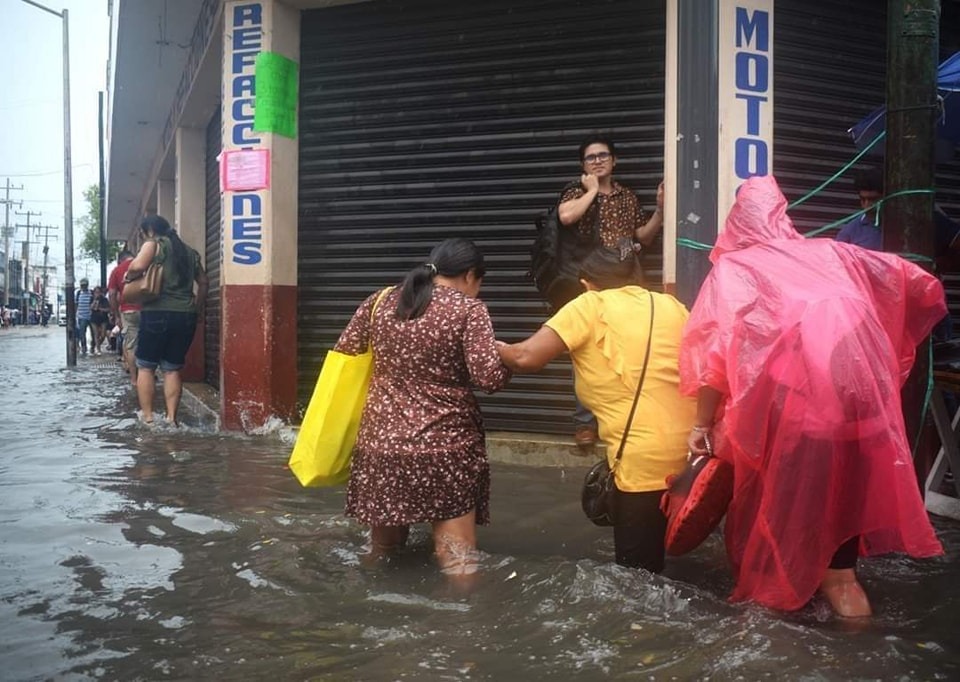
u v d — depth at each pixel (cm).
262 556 375
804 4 640
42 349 2619
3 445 647
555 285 531
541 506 476
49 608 314
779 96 631
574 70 643
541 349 344
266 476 538
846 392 282
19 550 381
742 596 310
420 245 690
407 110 694
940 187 690
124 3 957
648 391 337
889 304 317
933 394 440
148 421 752
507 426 646
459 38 676
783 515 290
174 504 463
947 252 492
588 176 528
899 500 281
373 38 704
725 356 299
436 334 362
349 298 715
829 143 648
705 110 387
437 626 296
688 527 316
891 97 384
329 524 423
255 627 297
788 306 293
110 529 414
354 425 388
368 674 260
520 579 338
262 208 705
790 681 250
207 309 1170
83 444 654
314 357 727
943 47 697
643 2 626
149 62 1173
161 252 734
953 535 411
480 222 669
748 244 327
